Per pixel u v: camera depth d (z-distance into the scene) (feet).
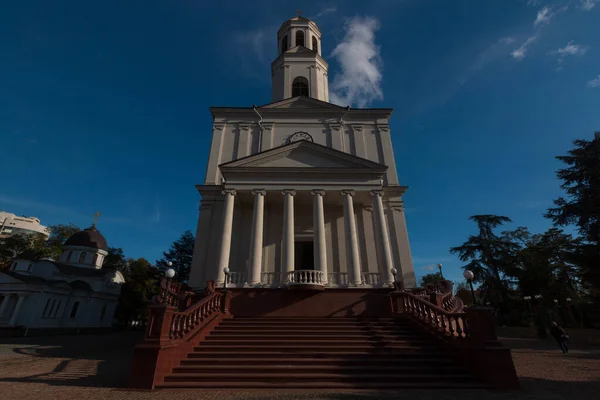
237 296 45.93
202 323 35.24
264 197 60.85
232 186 56.18
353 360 29.58
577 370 36.73
